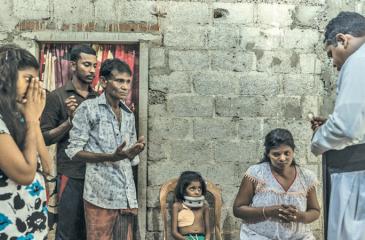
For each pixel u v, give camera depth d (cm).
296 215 340
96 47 499
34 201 215
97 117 355
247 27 503
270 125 502
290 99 504
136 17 495
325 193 282
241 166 498
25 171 202
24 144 208
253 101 501
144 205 486
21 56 213
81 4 492
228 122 498
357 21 270
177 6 498
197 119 496
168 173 492
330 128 255
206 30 500
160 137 493
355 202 258
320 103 506
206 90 498
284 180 359
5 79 207
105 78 362
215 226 466
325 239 283
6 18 489
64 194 373
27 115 212
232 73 500
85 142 352
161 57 496
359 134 248
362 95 248
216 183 496
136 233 460
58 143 384
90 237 349
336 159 265
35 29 489
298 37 506
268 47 504
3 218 204
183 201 448
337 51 272
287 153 352
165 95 496
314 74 507
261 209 346
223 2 502
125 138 363
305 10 507
